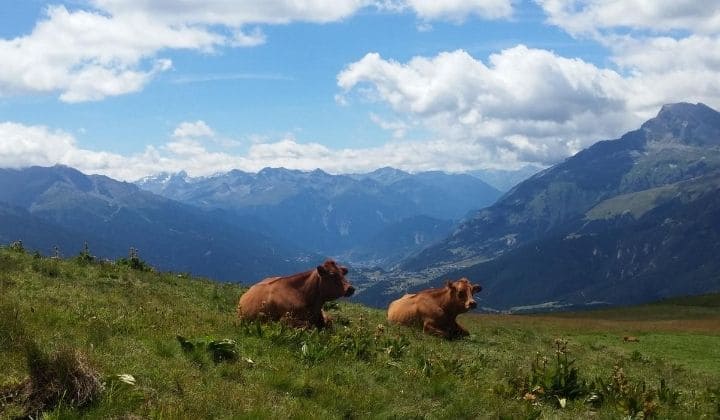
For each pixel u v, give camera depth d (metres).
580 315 70.62
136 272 26.78
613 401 14.88
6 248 26.00
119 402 9.16
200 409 9.72
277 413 10.21
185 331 14.69
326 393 11.85
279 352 14.27
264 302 18.88
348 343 16.05
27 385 8.91
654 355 27.62
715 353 28.64
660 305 87.81
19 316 12.13
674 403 15.95
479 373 16.88
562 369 16.03
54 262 23.56
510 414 12.70
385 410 11.69
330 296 19.83
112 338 12.57
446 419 12.07
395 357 16.83
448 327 25.25
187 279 29.52
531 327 37.66
